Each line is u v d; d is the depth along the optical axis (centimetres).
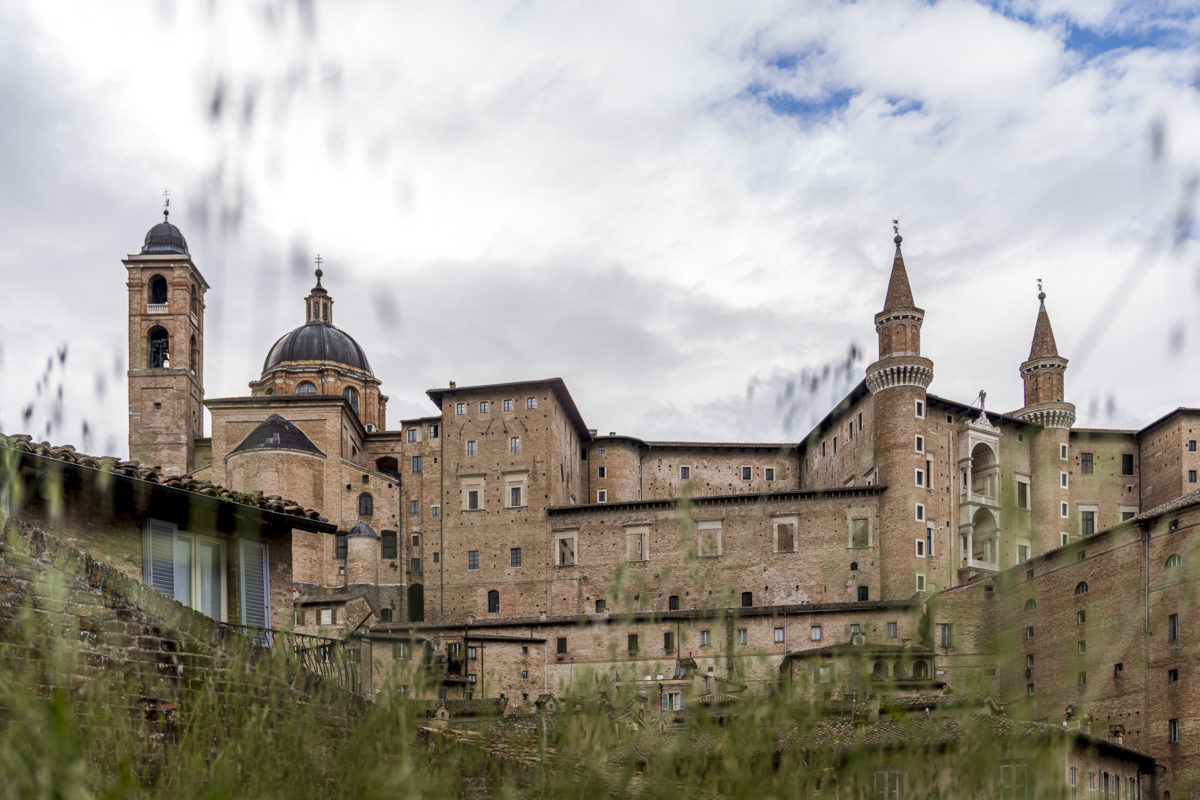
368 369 13338
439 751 629
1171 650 4388
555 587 10331
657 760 579
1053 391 10900
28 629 752
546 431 10731
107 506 1714
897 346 10100
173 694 985
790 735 575
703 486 11619
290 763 610
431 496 10944
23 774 441
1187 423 10319
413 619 10481
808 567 9694
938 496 9962
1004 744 563
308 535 10419
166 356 12000
